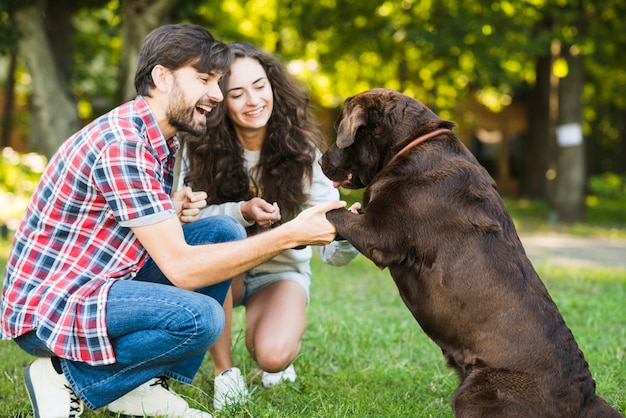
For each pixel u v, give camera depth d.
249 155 3.72
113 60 17.52
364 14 14.55
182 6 10.13
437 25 13.64
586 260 9.73
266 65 3.61
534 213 16.69
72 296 2.69
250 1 15.79
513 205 18.12
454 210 2.87
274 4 15.50
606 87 20.86
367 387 3.61
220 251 2.77
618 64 18.34
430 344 4.44
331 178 3.47
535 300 2.72
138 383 2.86
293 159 3.66
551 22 15.35
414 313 2.98
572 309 5.70
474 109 24.19
